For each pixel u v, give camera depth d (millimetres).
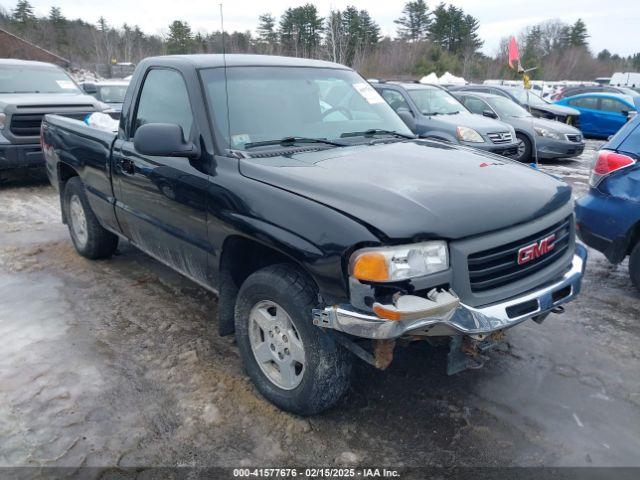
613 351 3799
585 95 17422
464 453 2820
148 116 4023
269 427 2996
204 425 3014
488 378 3461
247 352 3232
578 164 12125
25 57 41625
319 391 2852
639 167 4340
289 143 3539
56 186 5684
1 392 3289
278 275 2902
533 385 3396
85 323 4168
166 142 3240
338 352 2816
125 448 2844
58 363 3609
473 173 3105
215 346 3840
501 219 2717
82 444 2869
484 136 9641
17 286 4848
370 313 2484
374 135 3947
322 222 2619
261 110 3625
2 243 6000
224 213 3107
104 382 3402
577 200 4820
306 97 3883
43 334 3994
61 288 4812
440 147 3707
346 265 2529
